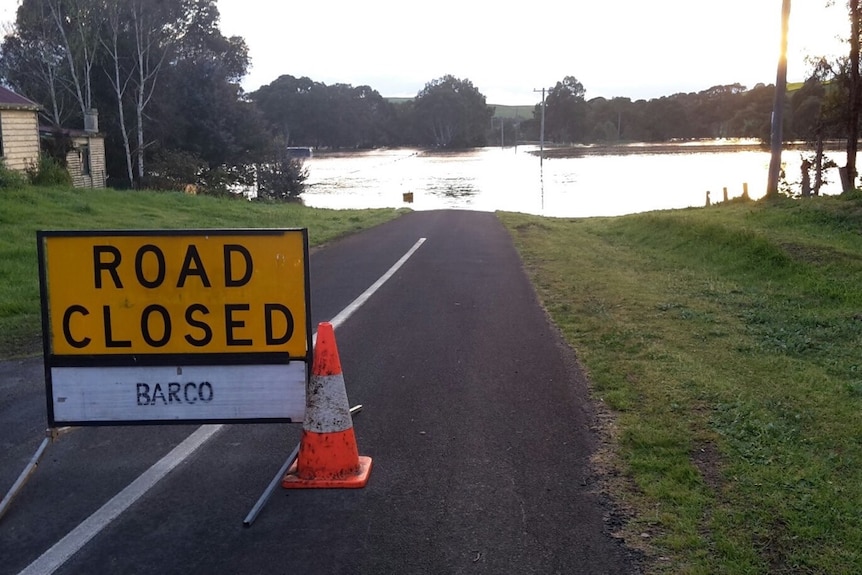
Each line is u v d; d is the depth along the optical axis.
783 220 17.39
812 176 35.53
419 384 6.99
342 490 4.82
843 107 26.44
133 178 46.09
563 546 4.08
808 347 7.89
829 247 13.02
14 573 3.90
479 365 7.57
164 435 5.79
